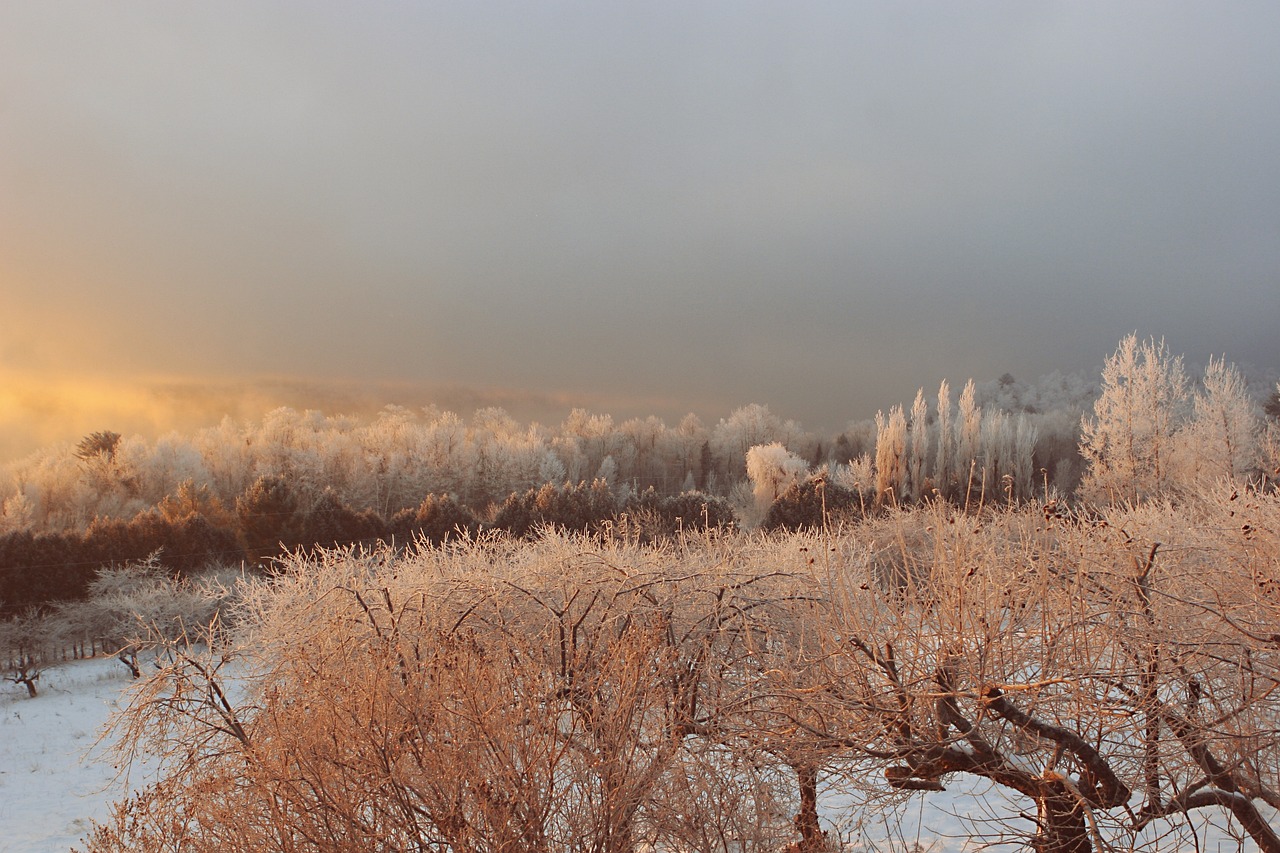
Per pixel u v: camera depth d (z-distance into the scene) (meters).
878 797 4.76
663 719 5.38
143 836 5.16
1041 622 4.45
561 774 4.84
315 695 5.16
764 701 5.33
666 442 91.38
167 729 6.78
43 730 21.44
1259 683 4.09
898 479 38.84
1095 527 5.32
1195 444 28.20
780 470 51.06
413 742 4.64
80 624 33.06
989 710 4.43
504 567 8.71
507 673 5.12
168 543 40.25
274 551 41.84
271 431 74.94
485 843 4.50
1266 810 5.73
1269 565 5.14
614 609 6.83
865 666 4.70
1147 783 4.17
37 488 61.31
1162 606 4.56
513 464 72.12
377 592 7.87
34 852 12.20
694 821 4.96
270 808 4.63
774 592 7.34
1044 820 4.41
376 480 68.94
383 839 4.50
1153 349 31.03
